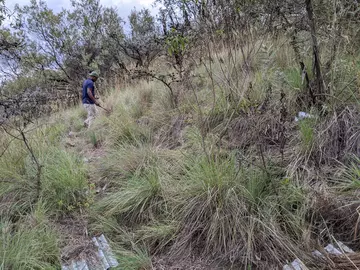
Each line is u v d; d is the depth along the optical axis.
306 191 2.29
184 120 4.06
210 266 2.15
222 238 2.24
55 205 2.99
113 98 6.76
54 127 5.40
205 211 2.42
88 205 2.97
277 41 4.00
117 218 2.81
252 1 3.55
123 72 8.52
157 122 4.50
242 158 2.80
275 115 3.07
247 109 3.04
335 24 2.88
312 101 2.99
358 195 2.11
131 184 3.04
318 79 2.90
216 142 3.20
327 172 2.44
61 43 11.20
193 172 2.79
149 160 3.47
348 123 2.61
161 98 5.07
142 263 2.24
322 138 2.63
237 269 2.06
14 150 3.66
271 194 2.42
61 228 2.76
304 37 3.38
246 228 2.19
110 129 4.79
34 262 2.15
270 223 2.13
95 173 3.63
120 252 2.36
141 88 6.25
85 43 11.22
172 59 6.08
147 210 2.76
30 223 2.62
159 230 2.48
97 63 10.38
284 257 1.99
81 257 2.37
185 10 4.23
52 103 7.83
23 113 4.93
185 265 2.21
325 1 2.94
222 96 3.71
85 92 6.06
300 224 2.13
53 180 3.15
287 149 2.81
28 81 10.15
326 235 2.06
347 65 2.93
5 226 2.54
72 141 4.98
